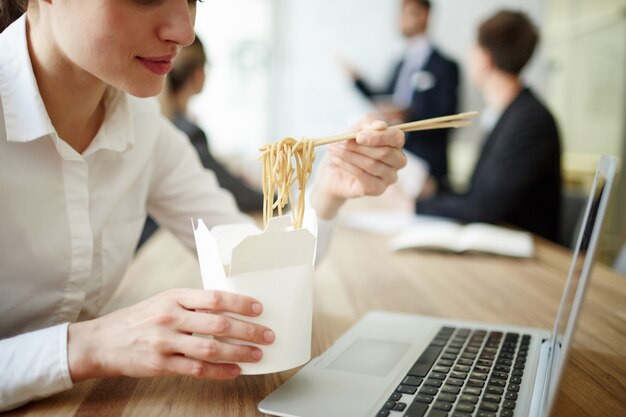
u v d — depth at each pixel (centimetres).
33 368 65
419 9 367
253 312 63
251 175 399
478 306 113
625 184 334
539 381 69
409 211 236
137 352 65
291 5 420
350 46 422
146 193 110
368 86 405
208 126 430
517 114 234
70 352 66
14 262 85
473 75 253
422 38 376
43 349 66
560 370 52
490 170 232
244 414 65
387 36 418
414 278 137
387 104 394
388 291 125
